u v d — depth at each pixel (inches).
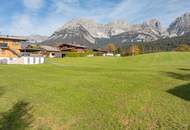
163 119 576.1
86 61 3479.3
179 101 729.0
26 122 597.6
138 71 1630.2
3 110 682.8
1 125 577.3
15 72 1457.9
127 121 579.2
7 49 2746.1
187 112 618.8
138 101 741.9
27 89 928.3
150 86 973.2
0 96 826.8
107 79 1142.3
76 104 731.4
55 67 1961.1
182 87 958.4
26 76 1274.6
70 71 1604.3
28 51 3469.5
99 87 950.4
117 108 679.7
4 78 1185.4
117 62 3459.6
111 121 584.1
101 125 563.8
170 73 1488.7
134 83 1030.4
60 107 705.0
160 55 3902.6
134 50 5748.0
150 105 696.4
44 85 995.9
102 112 651.5
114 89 912.3
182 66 2285.9
